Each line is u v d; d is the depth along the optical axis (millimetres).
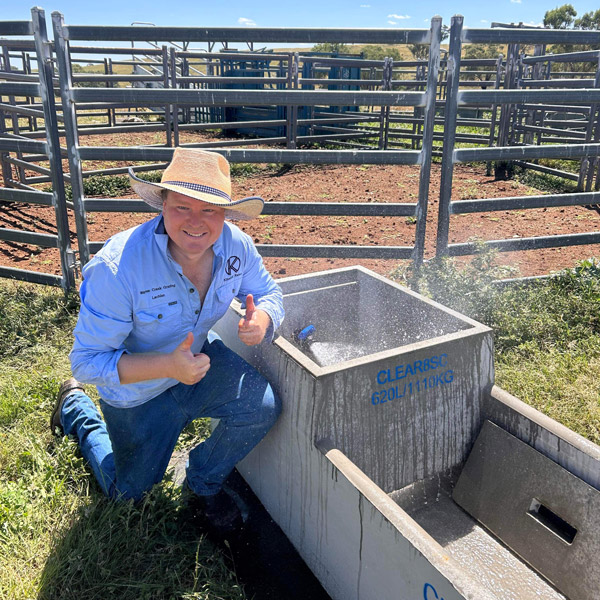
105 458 2848
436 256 5133
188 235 2156
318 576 2490
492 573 2449
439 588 1712
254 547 2697
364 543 2084
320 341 3330
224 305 2533
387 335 3227
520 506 2535
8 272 5258
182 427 2660
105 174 10242
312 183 10961
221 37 4555
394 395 2492
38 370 3949
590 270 5246
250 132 17562
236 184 10820
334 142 14156
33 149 4910
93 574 2352
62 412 3172
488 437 2711
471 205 5020
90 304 2207
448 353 2584
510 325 4441
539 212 8914
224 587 2355
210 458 2631
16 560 2393
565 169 11641
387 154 4797
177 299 2320
